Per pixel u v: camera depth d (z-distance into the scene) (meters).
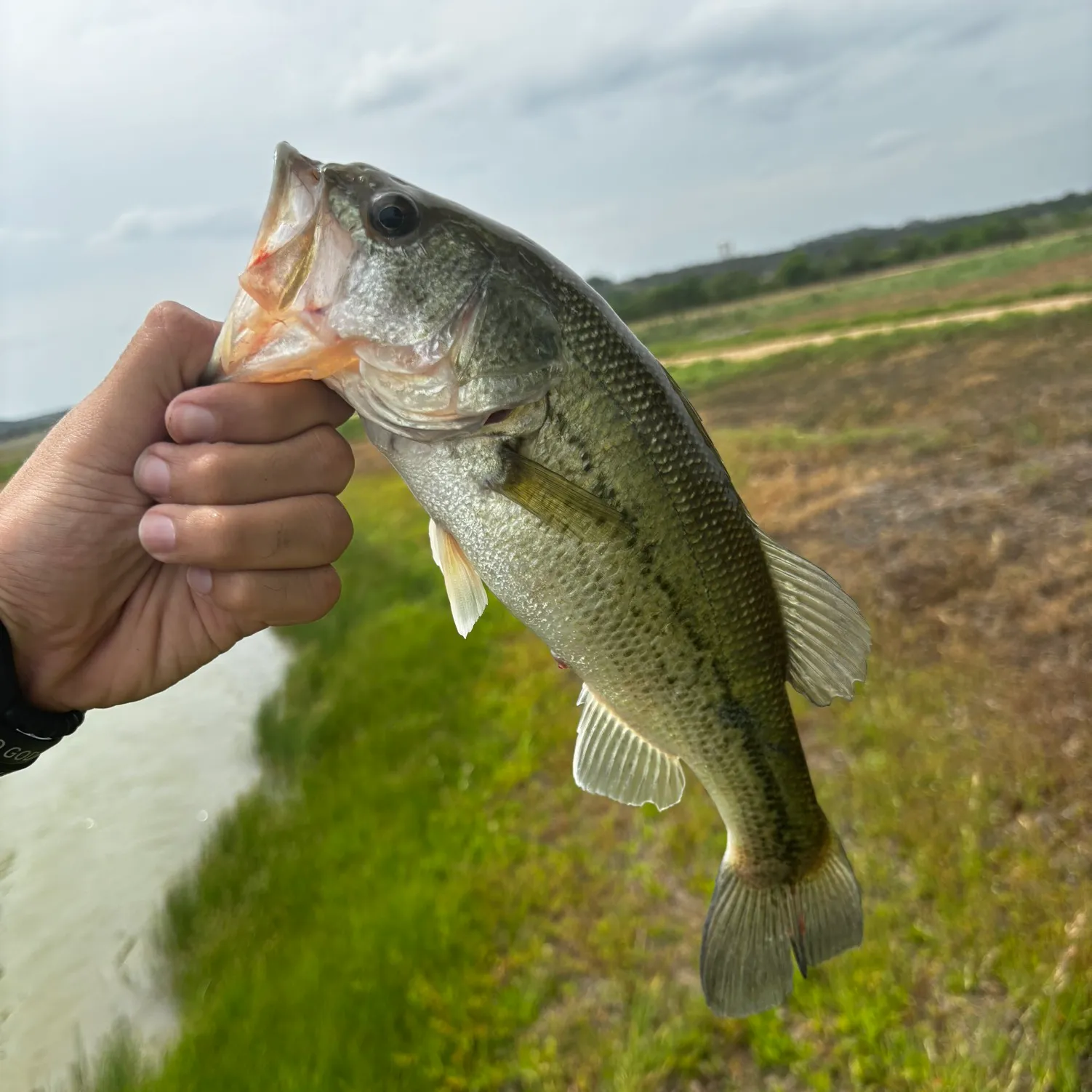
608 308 0.37
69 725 0.33
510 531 0.35
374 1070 0.61
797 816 0.43
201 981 0.80
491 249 0.34
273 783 1.20
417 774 1.05
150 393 0.32
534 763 0.97
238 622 0.34
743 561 0.39
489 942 0.71
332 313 0.32
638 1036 0.57
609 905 0.72
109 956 0.90
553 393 0.35
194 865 1.01
